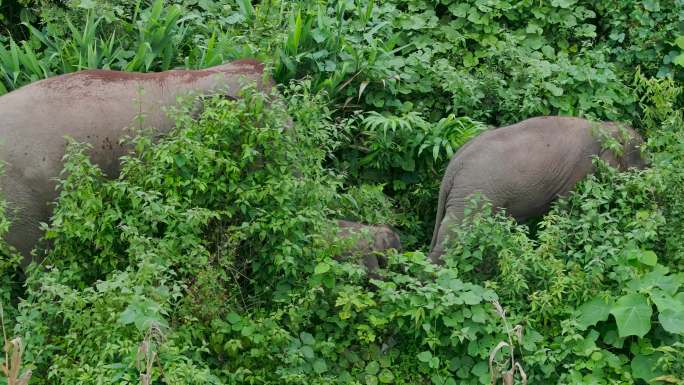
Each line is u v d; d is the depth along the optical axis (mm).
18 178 9445
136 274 8172
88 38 12016
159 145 9094
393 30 13961
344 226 10438
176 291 8234
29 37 13336
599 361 8938
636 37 14172
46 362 8430
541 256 9492
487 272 9977
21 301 8367
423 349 9391
